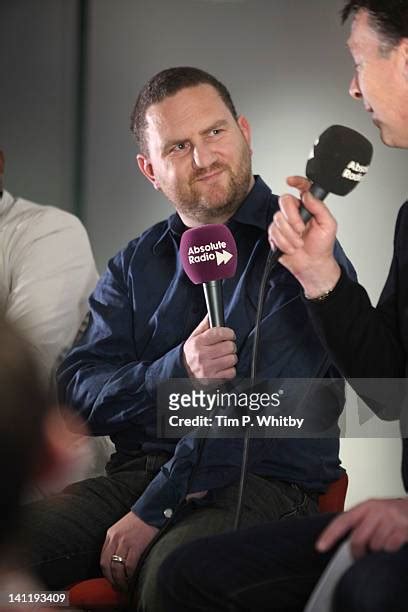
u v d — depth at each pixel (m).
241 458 2.77
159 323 3.07
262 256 2.99
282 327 2.85
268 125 4.95
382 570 1.74
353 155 2.27
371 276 4.79
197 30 5.04
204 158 3.04
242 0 4.97
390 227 4.78
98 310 3.21
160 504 2.74
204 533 2.61
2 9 5.20
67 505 2.87
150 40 5.09
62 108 5.18
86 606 2.67
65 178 5.18
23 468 0.85
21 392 0.84
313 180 2.31
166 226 3.21
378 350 2.40
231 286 2.97
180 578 2.03
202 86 3.14
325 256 2.34
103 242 5.15
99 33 5.14
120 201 5.14
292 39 4.92
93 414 3.02
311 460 2.89
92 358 3.16
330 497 2.99
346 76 4.87
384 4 2.31
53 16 5.16
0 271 4.26
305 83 4.92
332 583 1.81
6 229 4.33
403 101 2.35
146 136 3.19
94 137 5.16
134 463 3.02
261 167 4.95
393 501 1.85
